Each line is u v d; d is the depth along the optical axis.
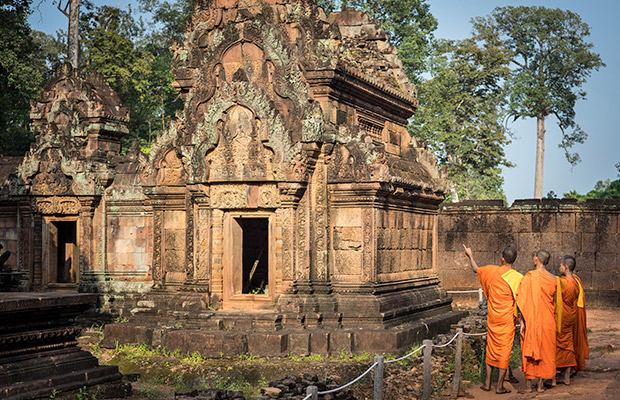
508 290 11.43
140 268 19.44
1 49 30.78
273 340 13.62
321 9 15.77
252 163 14.94
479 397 11.55
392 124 18.69
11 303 9.70
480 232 25.06
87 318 18.72
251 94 14.92
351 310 14.70
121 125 20.72
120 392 11.11
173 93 43.41
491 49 46.84
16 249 20.31
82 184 19.44
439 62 45.72
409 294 16.44
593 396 10.45
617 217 23.70
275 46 15.26
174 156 16.89
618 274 23.64
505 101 49.16
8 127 37.78
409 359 13.87
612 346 15.59
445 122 44.09
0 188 20.47
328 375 12.52
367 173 14.83
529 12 51.06
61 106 20.28
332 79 14.98
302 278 14.83
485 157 45.69
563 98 50.94
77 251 20.33
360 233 15.03
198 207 15.72
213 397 10.05
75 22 32.41
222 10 16.05
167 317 15.62
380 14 40.38
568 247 24.08
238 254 15.62
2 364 9.68
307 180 14.94
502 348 11.46
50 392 9.91
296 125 14.88
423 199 17.84
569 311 11.36
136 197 19.33
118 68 37.22
